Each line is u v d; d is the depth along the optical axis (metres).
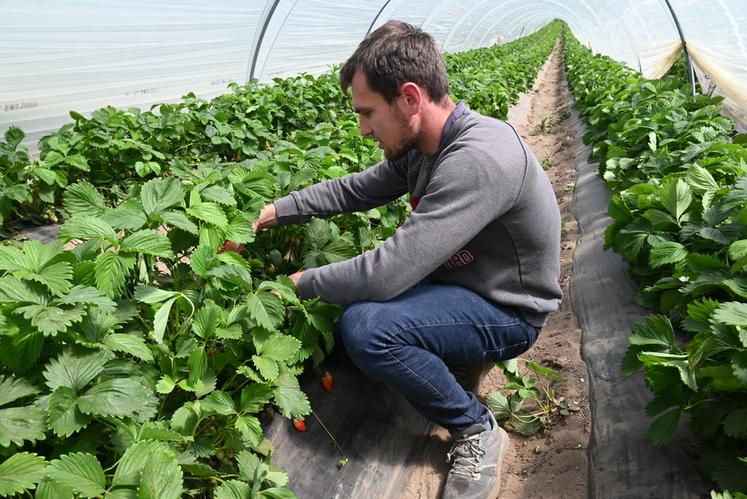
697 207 3.62
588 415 3.13
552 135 11.46
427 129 2.47
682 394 2.39
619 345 3.53
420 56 2.32
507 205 2.33
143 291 2.05
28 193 4.43
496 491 2.67
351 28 11.97
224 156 5.86
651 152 5.01
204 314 2.11
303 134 4.57
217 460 2.29
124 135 5.38
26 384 1.61
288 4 8.68
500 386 3.49
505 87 11.87
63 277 1.74
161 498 1.52
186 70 7.93
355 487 2.56
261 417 2.55
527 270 2.55
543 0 29.75
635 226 3.73
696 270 2.83
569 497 2.66
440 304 2.48
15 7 4.95
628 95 8.29
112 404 1.62
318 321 2.53
